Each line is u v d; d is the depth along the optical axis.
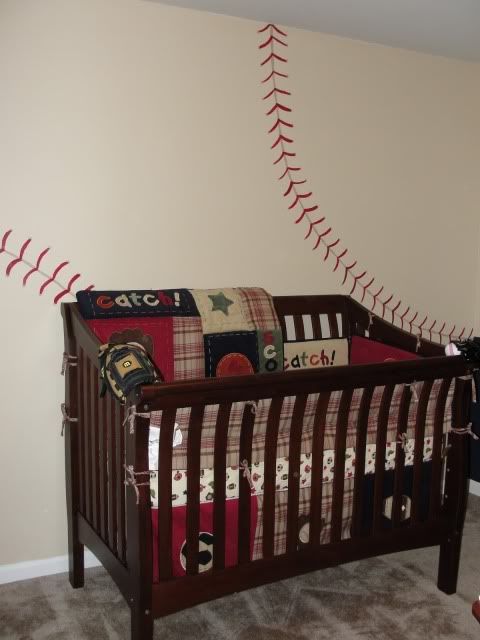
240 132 2.50
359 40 2.69
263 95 2.53
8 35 2.08
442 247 3.03
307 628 1.98
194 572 1.73
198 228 2.46
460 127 3.00
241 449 1.75
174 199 2.41
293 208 2.65
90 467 2.07
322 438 1.86
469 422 2.10
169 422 1.60
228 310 2.41
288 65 2.56
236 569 1.79
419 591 2.21
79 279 2.28
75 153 2.22
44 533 2.32
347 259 2.80
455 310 3.11
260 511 1.82
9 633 1.94
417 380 1.93
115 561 1.83
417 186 2.92
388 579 2.29
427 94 2.89
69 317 2.14
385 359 2.49
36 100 2.14
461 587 2.24
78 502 2.19
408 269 2.96
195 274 2.48
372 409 1.97
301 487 1.88
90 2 2.18
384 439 1.96
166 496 1.65
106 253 2.31
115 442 1.82
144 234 2.37
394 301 2.94
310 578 2.29
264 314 2.47
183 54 2.35
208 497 1.74
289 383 1.71
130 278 2.37
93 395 1.97
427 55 2.86
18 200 2.16
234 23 2.43
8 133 2.12
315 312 2.63
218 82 2.43
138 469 1.59
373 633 1.96
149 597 1.66
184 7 2.33
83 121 2.22
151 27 2.29
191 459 1.67
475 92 3.02
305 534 1.91
